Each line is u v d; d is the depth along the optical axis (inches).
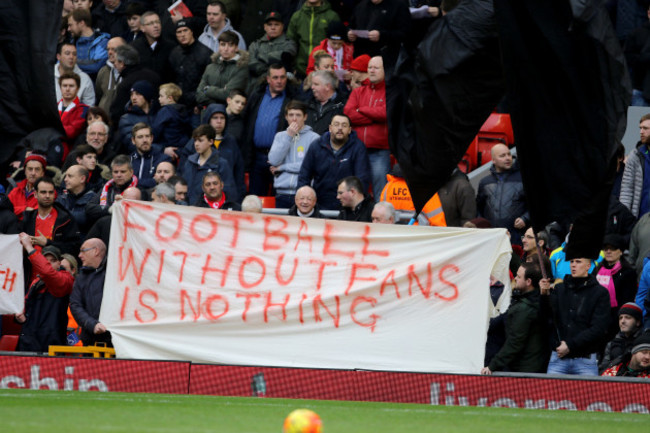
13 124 1430.9
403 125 1412.4
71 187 1990.7
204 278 1523.1
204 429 911.0
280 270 1521.9
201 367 1387.8
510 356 1533.0
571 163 1320.1
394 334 1494.8
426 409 1248.8
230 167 2082.9
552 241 1895.9
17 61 1421.0
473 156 2252.7
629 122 2129.7
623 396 1343.5
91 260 1590.8
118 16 2755.9
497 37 1338.6
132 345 1512.1
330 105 2135.8
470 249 1502.2
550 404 1357.0
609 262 1702.8
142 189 2016.5
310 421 728.3
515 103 1310.3
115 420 971.9
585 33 1263.5
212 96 2321.6
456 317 1494.8
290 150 2087.8
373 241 1517.0
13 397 1222.3
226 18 2491.4
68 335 1766.7
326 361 1488.7
